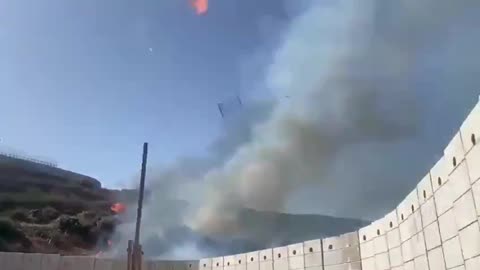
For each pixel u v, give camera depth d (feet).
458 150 26.68
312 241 63.16
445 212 29.96
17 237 135.33
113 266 80.84
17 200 188.44
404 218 40.65
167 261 84.07
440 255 31.42
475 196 24.27
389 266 45.19
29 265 74.38
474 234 24.76
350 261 55.57
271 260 70.74
